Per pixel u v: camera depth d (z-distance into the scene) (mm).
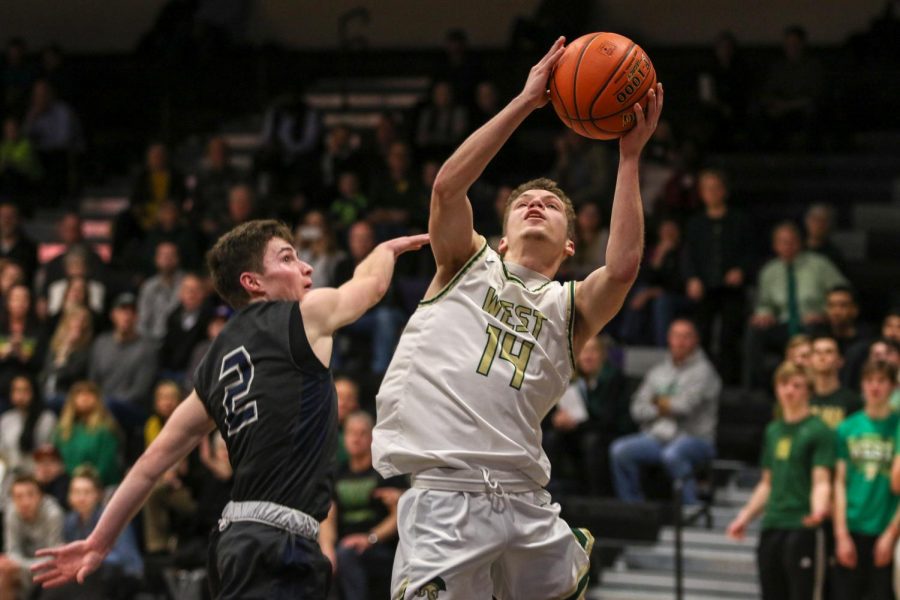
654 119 5324
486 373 5309
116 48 23109
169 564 12430
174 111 21438
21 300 15727
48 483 13141
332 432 5281
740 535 11000
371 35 22094
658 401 12914
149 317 15734
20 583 11930
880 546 10352
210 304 15172
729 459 13734
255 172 18438
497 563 5445
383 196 17109
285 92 21547
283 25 22391
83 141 20578
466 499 5262
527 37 20016
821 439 10570
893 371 10633
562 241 5598
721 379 14570
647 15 20906
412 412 5355
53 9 23188
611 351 14320
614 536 12516
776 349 14188
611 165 16609
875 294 15953
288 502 5117
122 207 20141
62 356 14953
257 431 5156
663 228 15289
